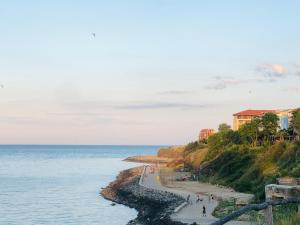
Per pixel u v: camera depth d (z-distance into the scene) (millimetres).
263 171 91750
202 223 60906
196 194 93875
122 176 167000
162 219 67125
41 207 92750
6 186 135750
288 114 166375
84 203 99688
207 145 175875
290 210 31094
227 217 10695
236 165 112562
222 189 101750
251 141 131750
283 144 94125
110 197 109188
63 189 128500
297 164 74938
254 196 75438
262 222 27281
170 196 94312
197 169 148750
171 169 180375
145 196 100375
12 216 81312
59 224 73562
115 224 73562
